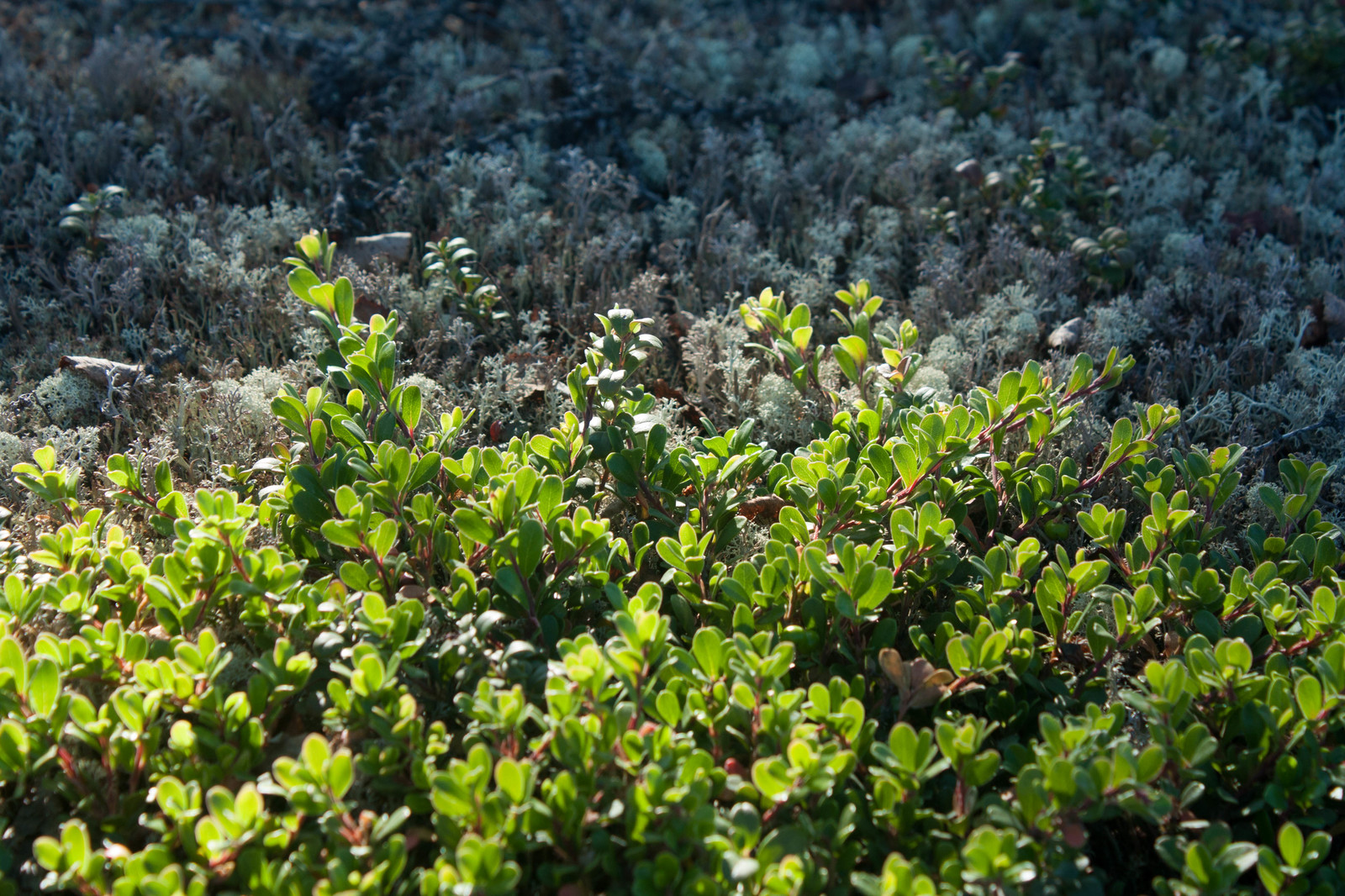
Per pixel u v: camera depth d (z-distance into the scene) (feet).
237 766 6.60
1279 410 11.90
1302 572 8.54
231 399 10.93
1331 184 17.25
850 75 21.93
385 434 9.07
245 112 18.10
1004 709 7.56
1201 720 7.46
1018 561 8.13
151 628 8.08
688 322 13.61
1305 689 6.67
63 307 13.24
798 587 8.02
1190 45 22.76
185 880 6.11
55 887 5.95
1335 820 7.00
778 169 17.19
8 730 6.34
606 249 14.48
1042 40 23.04
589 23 22.90
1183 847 6.18
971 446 9.25
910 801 6.43
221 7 22.58
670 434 11.09
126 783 7.19
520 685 6.47
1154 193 16.63
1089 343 13.24
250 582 7.38
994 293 14.79
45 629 8.05
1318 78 19.54
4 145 15.89
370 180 16.20
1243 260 15.02
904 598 8.61
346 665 7.36
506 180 15.69
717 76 21.57
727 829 6.10
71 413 11.39
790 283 14.78
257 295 13.08
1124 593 8.06
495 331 13.39
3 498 9.89
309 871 6.00
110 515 9.37
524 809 5.97
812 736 6.36
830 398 11.73
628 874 6.40
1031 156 16.07
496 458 8.45
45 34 20.66
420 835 6.46
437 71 19.88
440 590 8.04
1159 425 9.23
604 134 18.12
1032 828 6.23
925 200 16.46
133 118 17.43
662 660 7.10
